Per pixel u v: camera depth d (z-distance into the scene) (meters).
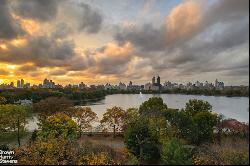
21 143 72.00
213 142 61.28
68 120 66.75
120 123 82.69
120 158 51.62
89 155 49.88
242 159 40.31
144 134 53.47
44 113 97.19
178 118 63.31
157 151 51.78
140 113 81.81
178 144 44.88
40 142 54.81
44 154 50.97
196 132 62.31
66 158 50.50
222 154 44.66
